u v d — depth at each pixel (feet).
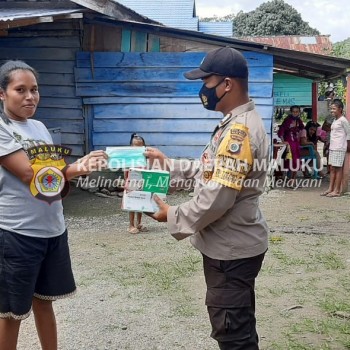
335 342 11.87
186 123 30.19
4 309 9.11
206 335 12.26
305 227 22.44
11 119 9.00
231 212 8.45
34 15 23.71
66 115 30.66
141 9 59.31
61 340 12.07
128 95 30.17
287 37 71.77
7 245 8.87
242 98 8.51
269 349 11.59
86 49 29.99
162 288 15.19
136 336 12.26
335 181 29.91
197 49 29.55
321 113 76.02
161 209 8.45
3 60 30.58
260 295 14.64
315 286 15.29
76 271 16.76
